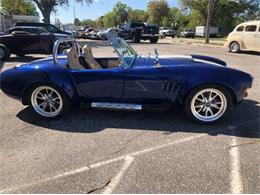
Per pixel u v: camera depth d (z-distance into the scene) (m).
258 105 5.64
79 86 4.64
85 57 5.25
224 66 4.80
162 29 58.09
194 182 3.04
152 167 3.34
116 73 4.48
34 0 35.97
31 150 3.78
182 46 23.25
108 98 4.69
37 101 4.85
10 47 12.65
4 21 37.41
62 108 4.79
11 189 2.95
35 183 3.05
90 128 4.50
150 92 4.49
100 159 3.53
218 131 4.36
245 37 16.55
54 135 4.25
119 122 4.73
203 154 3.64
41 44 12.59
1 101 6.01
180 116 4.97
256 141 4.02
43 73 4.64
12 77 4.76
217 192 2.88
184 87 4.40
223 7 60.34
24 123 4.74
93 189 2.94
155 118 4.89
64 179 3.12
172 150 3.75
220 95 4.45
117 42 4.85
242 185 2.98
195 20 64.56
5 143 3.99
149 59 4.98
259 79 8.32
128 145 3.91
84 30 44.50
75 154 3.66
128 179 3.11
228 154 3.64
